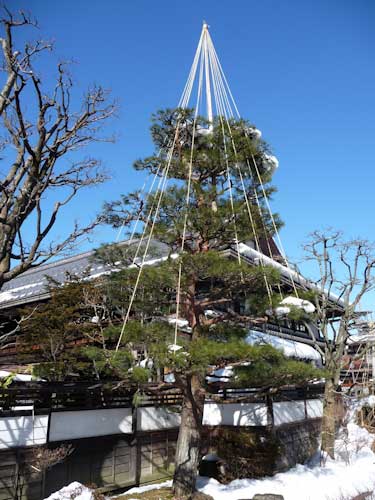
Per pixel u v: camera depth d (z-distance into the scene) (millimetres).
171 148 11953
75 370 15047
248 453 13992
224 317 11891
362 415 25578
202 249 11844
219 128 12172
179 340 9781
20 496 9680
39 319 13766
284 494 12000
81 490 9477
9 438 9750
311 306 10531
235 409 15055
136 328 9531
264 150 13133
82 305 14242
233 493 11555
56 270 25609
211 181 12750
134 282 10789
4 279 10641
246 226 11539
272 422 14594
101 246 12430
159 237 11492
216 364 10203
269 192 12688
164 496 10828
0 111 10961
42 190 11242
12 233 10938
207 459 13609
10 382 10383
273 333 20484
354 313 21078
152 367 11766
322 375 9969
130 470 12336
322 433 18484
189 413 11352
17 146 11656
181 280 10406
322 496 12578
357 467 17125
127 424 12570
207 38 13766
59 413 10898
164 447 13555
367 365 26078
